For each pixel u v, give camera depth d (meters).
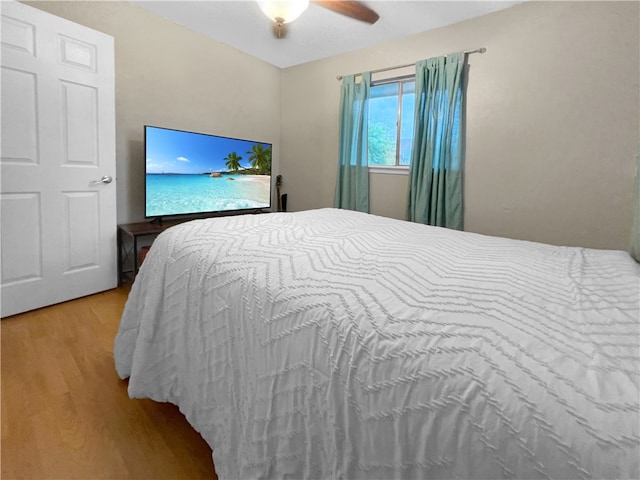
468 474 0.50
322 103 3.80
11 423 1.27
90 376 1.57
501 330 0.62
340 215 2.00
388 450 0.59
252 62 3.77
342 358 0.67
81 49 2.28
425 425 0.55
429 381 0.56
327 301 0.76
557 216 2.55
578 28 2.36
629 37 2.21
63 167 2.26
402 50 3.18
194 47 3.21
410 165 3.14
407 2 2.57
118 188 2.83
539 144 2.58
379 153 3.59
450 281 0.88
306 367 0.72
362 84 3.37
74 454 1.15
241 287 0.93
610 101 2.29
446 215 2.98
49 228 2.23
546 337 0.60
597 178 2.38
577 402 0.46
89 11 2.51
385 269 0.95
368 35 3.15
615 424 0.43
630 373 0.51
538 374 0.51
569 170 2.48
